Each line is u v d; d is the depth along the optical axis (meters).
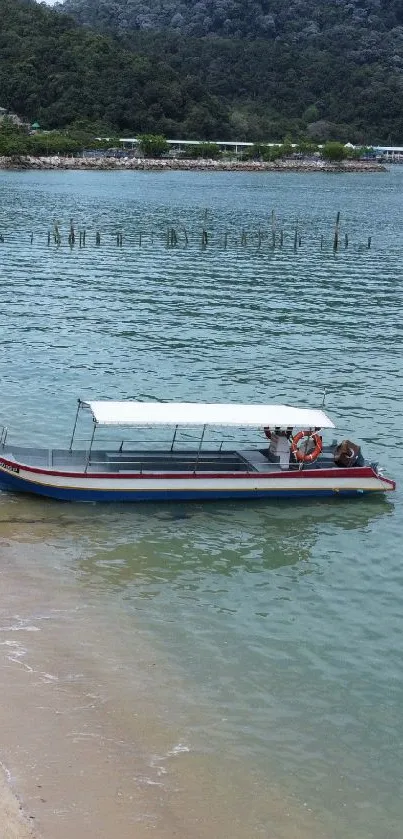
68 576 32.34
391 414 51.19
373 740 24.70
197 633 29.30
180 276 94.31
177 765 23.02
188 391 53.41
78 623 29.28
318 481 40.06
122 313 74.69
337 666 27.95
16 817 20.30
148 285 88.38
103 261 102.56
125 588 31.84
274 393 53.94
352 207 182.00
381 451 45.78
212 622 30.03
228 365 59.66
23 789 21.48
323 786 22.81
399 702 26.41
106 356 60.56
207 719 24.98
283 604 31.52
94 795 21.58
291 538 36.66
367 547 36.22
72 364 58.09
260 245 118.88
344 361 61.88
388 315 77.94
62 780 21.95
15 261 100.19
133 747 23.52
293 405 51.88
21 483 37.81
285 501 40.03
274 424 39.12
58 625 29.02
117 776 22.34
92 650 27.81
